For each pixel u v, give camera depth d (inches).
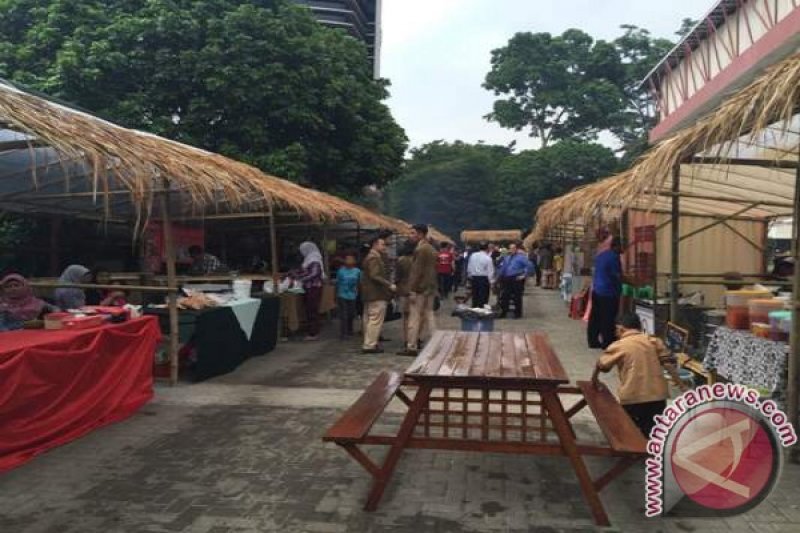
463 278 1061.1
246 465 202.2
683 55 619.2
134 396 266.8
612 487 184.9
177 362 315.0
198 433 235.3
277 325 442.0
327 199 514.9
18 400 198.1
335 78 709.3
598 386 211.6
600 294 417.7
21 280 274.2
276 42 667.4
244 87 642.2
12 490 181.8
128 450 215.9
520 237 1518.2
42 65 636.7
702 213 442.0
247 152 662.5
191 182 272.1
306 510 169.0
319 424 247.8
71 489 182.7
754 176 304.3
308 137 712.4
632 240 478.9
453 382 170.2
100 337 241.1
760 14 451.5
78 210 451.5
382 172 786.8
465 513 167.2
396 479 190.7
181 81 642.8
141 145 258.4
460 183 1950.1
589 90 2046.0
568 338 484.7
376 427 243.9
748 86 184.4
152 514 166.6
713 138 191.2
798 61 162.1
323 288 516.1
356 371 354.9
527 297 892.6
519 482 188.9
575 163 1793.8
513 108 2169.0
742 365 246.8
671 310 318.3
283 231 667.4
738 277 386.9
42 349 207.2
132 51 625.0
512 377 167.5
